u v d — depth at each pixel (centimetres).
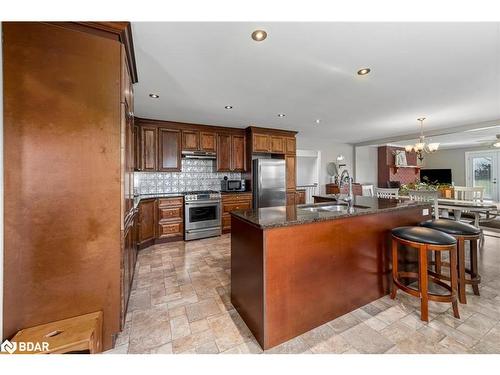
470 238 188
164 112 357
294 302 153
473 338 149
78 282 138
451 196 442
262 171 462
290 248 150
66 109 135
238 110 350
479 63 206
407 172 814
